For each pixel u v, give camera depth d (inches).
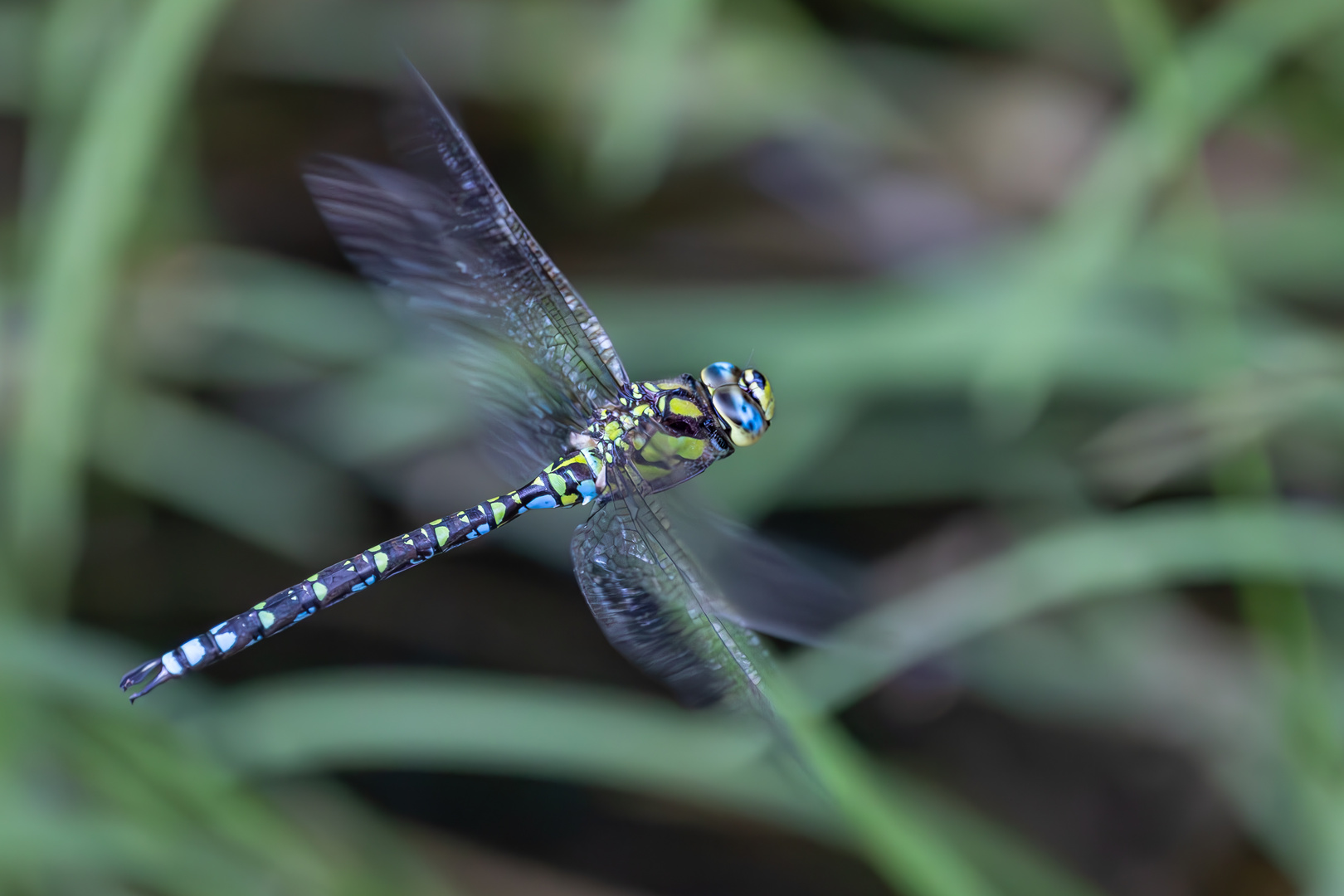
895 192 66.3
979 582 64.6
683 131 66.3
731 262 66.2
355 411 65.8
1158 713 65.3
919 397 65.8
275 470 65.8
